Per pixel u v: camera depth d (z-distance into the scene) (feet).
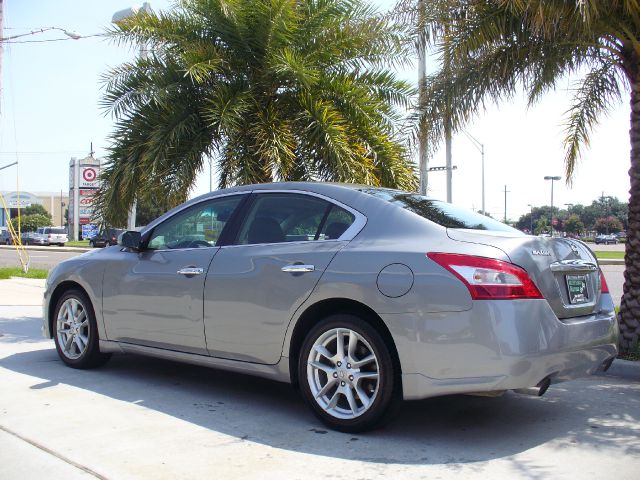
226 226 16.65
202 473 11.41
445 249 12.96
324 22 29.99
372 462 12.02
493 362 12.09
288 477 11.27
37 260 90.99
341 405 14.07
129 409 15.43
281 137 28.66
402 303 12.84
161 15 30.01
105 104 29.60
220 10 28.35
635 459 12.32
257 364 15.19
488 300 12.23
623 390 17.98
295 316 14.39
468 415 15.28
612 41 22.61
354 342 13.60
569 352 13.01
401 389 13.21
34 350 22.84
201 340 16.14
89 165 148.66
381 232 14.03
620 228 341.00
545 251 13.53
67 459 12.01
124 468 11.60
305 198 15.67
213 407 15.72
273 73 29.17
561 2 18.62
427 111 25.35
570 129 28.50
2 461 11.91
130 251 18.48
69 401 16.05
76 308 19.76
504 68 23.62
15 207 262.26
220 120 26.76
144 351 17.66
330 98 30.30
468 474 11.46
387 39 29.50
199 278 16.19
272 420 14.69
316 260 14.30
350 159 27.91
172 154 28.14
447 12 22.98
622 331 21.70
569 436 13.71
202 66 27.45
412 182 30.22
